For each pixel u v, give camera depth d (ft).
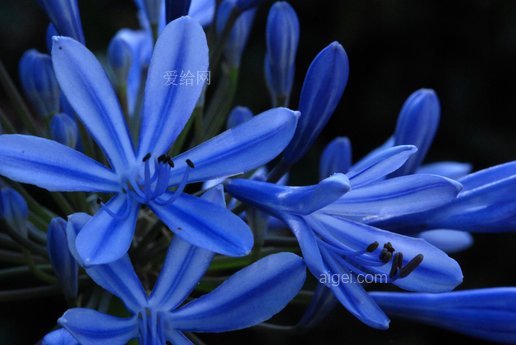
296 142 1.10
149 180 1.02
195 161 1.03
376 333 2.09
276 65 1.21
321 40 2.15
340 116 2.20
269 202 1.02
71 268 1.08
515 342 1.11
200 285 1.16
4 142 0.99
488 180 1.08
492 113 2.22
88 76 1.02
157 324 1.04
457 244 1.33
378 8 2.11
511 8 2.15
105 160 1.17
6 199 1.13
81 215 0.98
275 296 1.01
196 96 1.03
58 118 1.17
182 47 1.02
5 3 2.06
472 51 2.18
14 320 2.02
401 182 1.02
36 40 2.10
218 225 0.99
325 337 2.07
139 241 1.16
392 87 2.19
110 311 1.13
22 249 1.17
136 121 1.27
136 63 1.35
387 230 1.09
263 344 2.02
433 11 2.15
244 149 1.02
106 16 2.09
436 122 1.18
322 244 1.02
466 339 2.11
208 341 2.03
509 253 2.12
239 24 1.23
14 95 1.20
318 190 0.98
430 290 1.02
